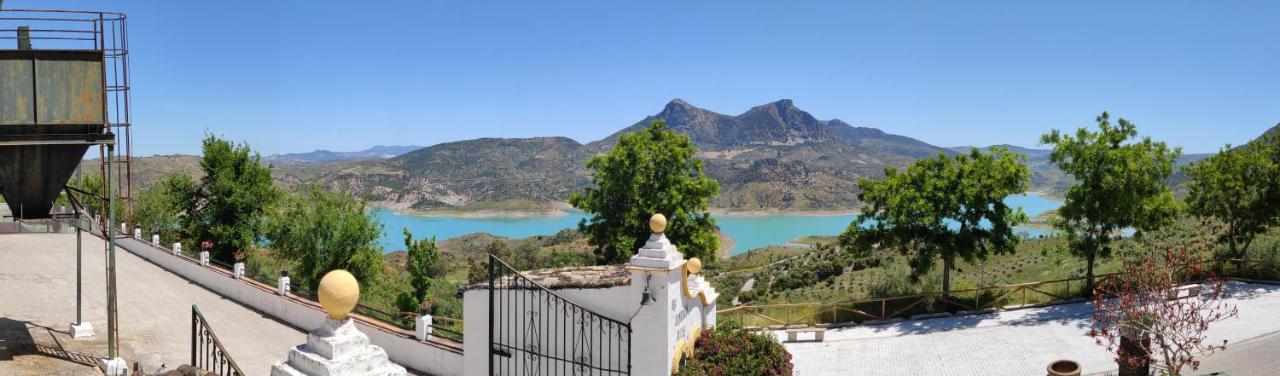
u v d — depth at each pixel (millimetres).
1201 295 22109
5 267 24797
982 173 23234
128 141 13609
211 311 19797
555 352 12633
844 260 52656
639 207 28750
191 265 24500
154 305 20172
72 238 33281
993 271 39250
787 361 13234
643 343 11812
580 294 12422
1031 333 19969
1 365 13195
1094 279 24688
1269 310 20219
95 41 12602
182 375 8820
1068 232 24406
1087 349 18125
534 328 12820
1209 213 26359
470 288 13516
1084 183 23812
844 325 22406
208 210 37344
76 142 12469
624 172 28703
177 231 36219
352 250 30922
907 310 23469
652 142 29125
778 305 22766
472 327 13508
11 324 16688
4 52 11680
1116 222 23531
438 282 31734
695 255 28891
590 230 29859
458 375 14047
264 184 38594
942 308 23422
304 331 18094
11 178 12766
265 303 19969
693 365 12477
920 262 23312
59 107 12125
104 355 14711
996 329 20688
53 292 21062
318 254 29828
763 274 57938
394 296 30531
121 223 34125
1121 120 23344
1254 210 25125
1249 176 25109
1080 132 23688
